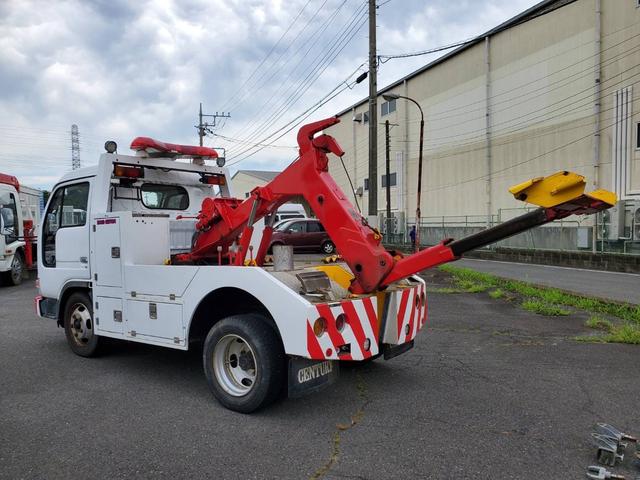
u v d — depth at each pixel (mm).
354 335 4137
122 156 5996
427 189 31641
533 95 23625
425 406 4367
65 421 4098
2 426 4000
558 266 18938
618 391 4699
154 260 5355
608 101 20094
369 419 4082
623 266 16438
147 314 4977
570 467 3246
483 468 3234
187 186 6879
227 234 5395
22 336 7363
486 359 5871
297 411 4281
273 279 3973
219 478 3146
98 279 5527
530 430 3836
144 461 3381
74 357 6145
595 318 7930
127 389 4914
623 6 19484
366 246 4438
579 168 21391
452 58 28969
